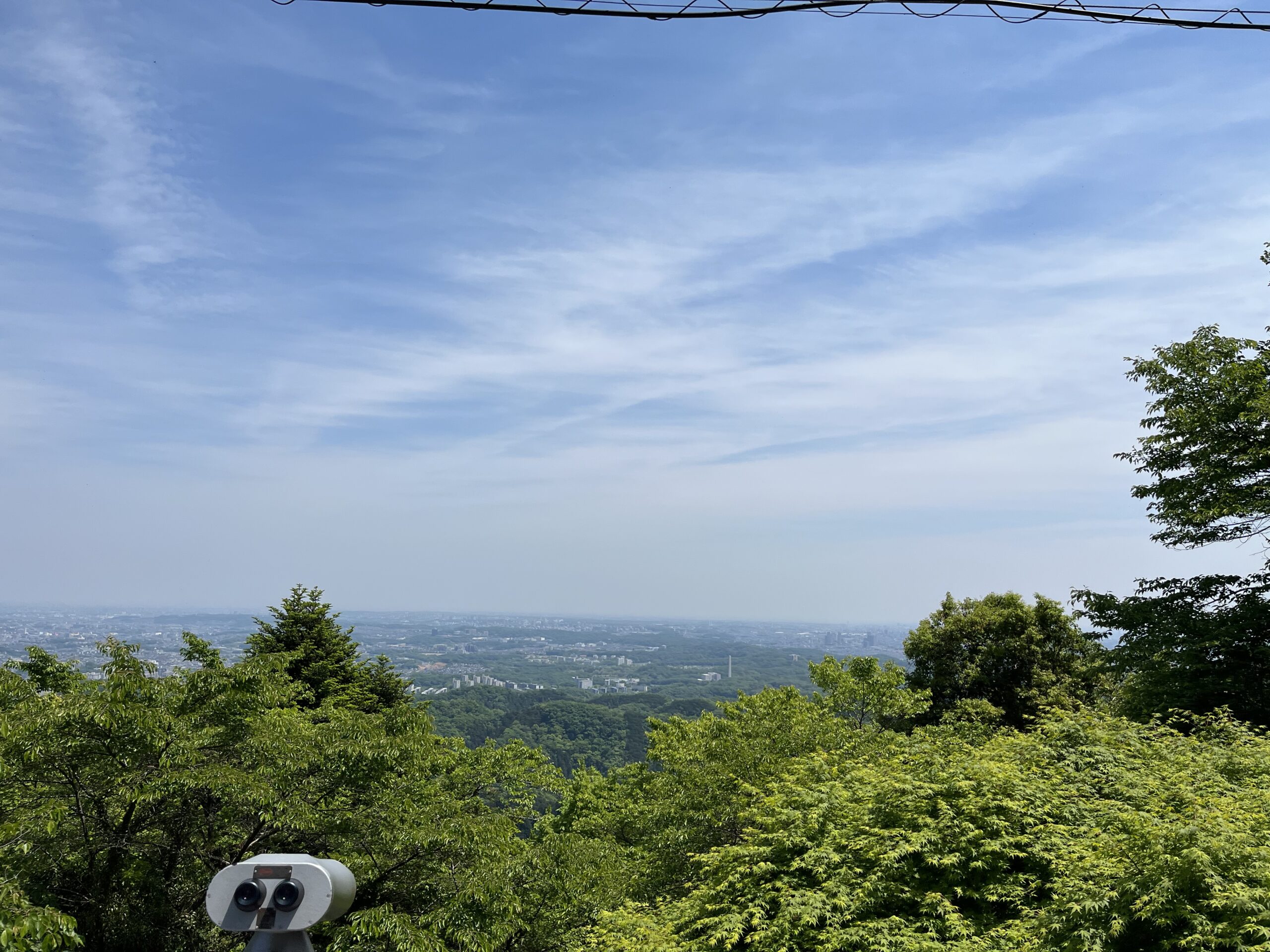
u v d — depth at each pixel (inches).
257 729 525.0
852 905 390.9
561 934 567.8
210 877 512.7
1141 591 850.8
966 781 457.4
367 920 415.5
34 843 447.2
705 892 462.0
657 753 856.9
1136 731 578.6
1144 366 869.8
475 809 651.5
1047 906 357.7
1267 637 761.6
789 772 634.8
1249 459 762.8
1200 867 296.4
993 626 1178.6
